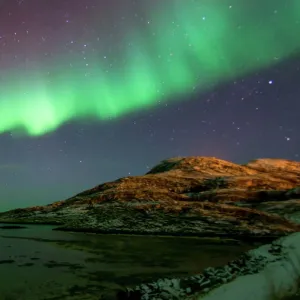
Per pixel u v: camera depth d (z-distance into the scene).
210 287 2.09
